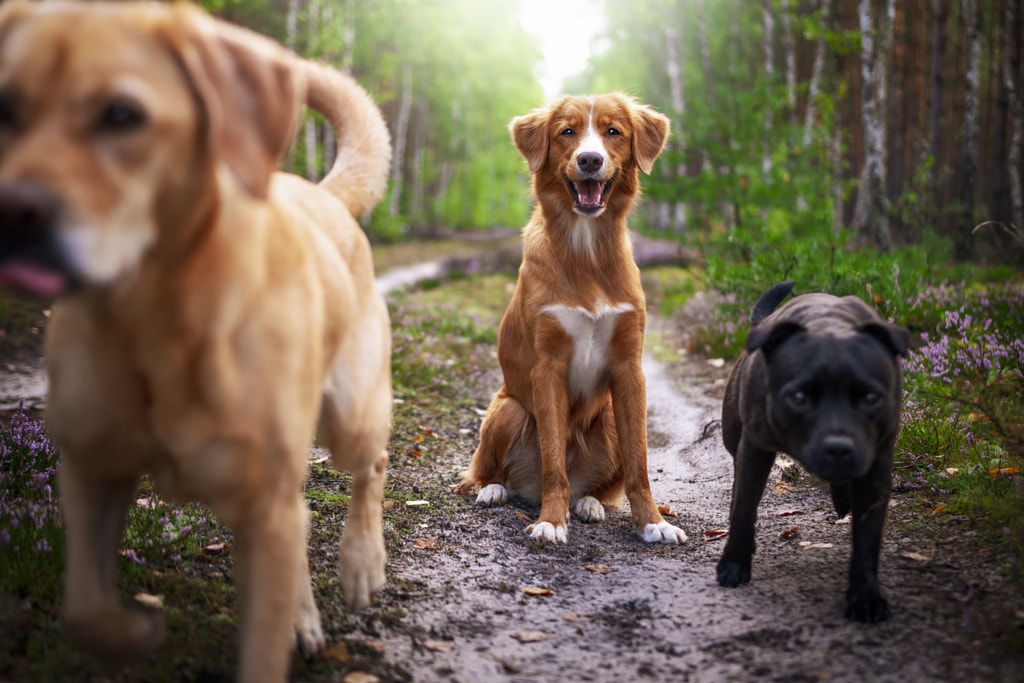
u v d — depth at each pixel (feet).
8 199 4.62
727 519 13.89
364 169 9.80
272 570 6.40
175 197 5.53
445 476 16.58
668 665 8.70
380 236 95.40
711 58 84.74
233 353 6.07
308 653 8.49
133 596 9.20
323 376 7.66
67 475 6.64
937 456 13.98
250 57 5.88
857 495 9.75
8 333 27.71
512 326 15.30
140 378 6.00
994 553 10.32
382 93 90.17
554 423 13.97
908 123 73.05
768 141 51.90
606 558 12.47
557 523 13.37
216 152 5.49
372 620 9.70
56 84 5.04
